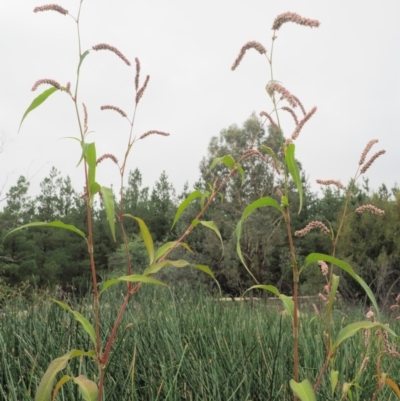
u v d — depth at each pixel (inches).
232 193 1160.8
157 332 162.7
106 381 125.7
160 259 94.2
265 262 1093.1
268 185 1130.0
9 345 138.5
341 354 138.5
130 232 1792.6
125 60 95.8
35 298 192.9
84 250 1692.9
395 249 757.9
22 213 1328.7
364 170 99.9
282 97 80.2
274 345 141.8
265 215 1106.7
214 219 1147.9
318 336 153.3
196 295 260.8
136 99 100.0
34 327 148.6
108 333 148.0
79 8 90.4
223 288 1114.1
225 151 1188.5
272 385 121.3
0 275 1182.3
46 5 89.3
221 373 132.3
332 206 1374.3
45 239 1621.6
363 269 729.6
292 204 1157.7
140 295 240.1
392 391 132.1
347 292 571.8
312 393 75.2
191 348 147.3
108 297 214.7
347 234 787.4
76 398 108.1
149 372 134.5
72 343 139.7
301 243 1163.3
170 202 1775.3
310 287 719.1
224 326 172.6
